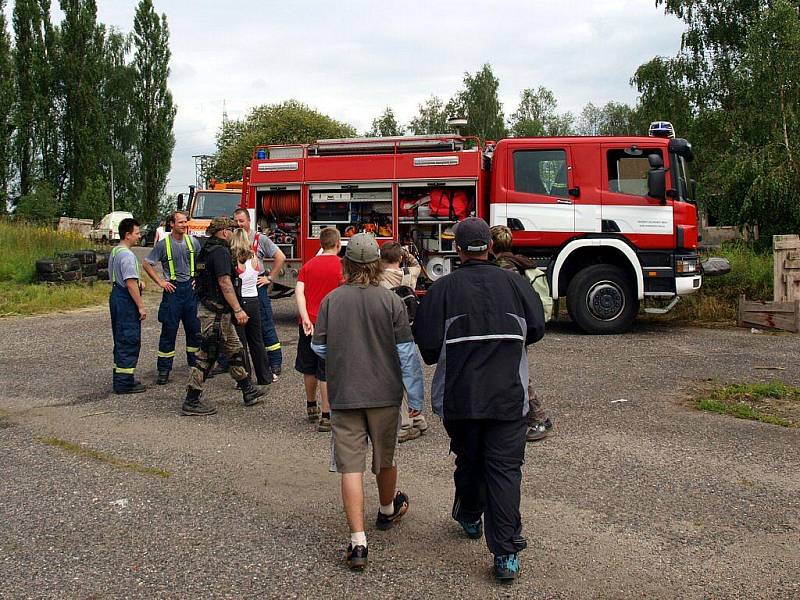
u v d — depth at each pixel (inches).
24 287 671.8
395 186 502.3
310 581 155.8
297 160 516.4
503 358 157.6
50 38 2058.3
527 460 231.3
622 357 394.0
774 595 149.6
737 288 571.5
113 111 2497.5
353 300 170.6
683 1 1060.5
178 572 159.8
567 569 161.0
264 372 332.2
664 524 183.5
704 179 798.5
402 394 174.9
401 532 181.0
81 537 177.6
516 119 3193.9
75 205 2032.5
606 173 467.8
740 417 276.5
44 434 262.2
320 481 216.5
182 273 341.4
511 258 232.1
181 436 260.2
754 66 780.6
